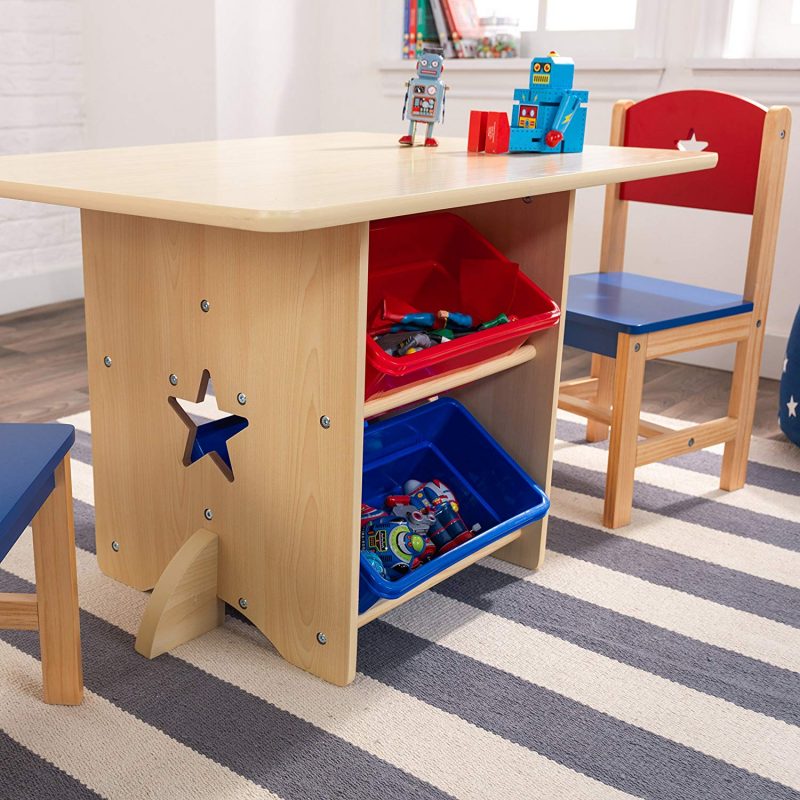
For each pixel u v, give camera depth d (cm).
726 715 119
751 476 193
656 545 163
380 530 139
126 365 132
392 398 121
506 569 153
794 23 250
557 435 211
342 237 106
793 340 201
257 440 121
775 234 175
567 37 280
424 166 127
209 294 120
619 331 159
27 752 108
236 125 285
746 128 172
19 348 259
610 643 134
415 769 108
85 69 305
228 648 129
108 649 128
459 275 151
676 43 249
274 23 289
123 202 94
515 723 116
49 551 109
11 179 106
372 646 131
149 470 135
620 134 190
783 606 145
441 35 287
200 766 107
